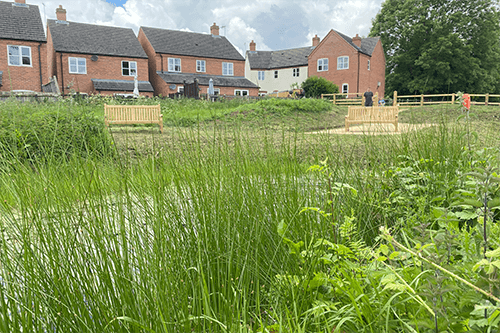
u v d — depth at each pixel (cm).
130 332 138
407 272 141
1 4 2634
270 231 203
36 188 186
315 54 4041
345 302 153
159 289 139
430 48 3506
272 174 247
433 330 116
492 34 3469
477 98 2158
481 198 151
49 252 150
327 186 222
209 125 682
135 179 224
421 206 231
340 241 191
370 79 3981
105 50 3147
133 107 900
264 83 4962
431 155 340
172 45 3684
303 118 1273
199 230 186
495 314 99
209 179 220
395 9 4097
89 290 148
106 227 172
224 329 126
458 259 166
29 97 865
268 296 164
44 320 135
